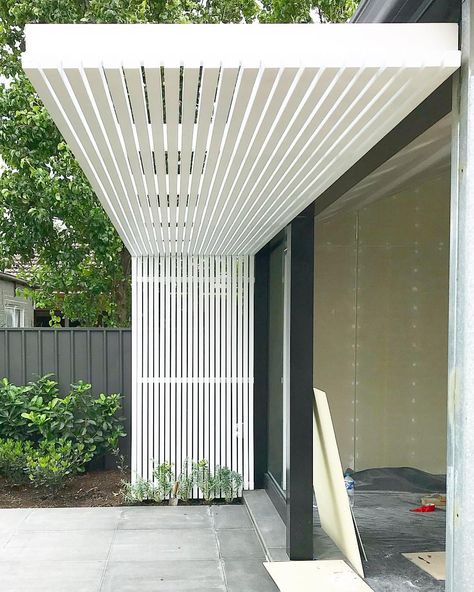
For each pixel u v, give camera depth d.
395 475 7.15
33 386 7.72
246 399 7.02
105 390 7.99
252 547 5.35
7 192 10.05
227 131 2.80
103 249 10.91
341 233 7.48
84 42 2.17
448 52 2.20
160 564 4.96
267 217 4.73
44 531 5.78
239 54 2.21
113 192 4.02
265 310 7.07
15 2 10.30
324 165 3.32
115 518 6.18
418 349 7.48
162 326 6.97
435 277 7.50
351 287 7.48
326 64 2.19
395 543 5.11
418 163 5.45
